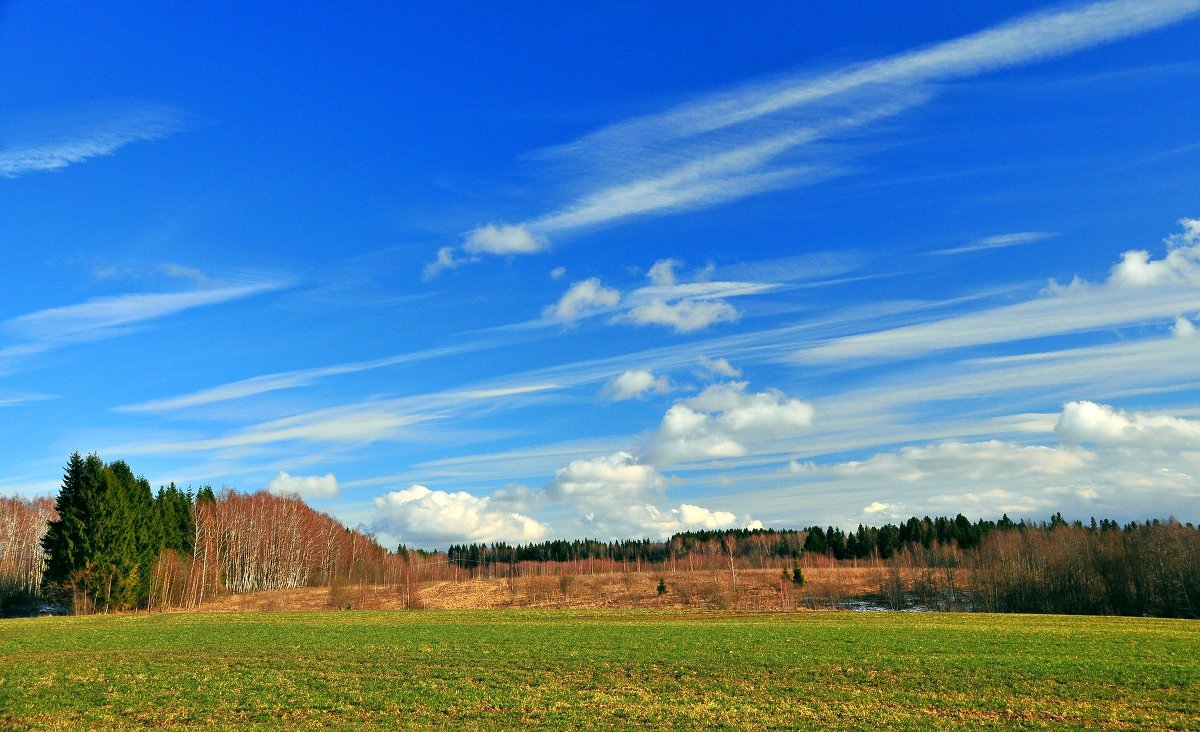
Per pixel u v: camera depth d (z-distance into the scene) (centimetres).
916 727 2805
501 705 3203
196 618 7406
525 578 16838
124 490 9444
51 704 3212
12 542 11256
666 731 2767
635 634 5800
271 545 13688
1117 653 4600
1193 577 9644
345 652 4756
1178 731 2756
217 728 2823
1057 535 11781
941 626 6391
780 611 8544
